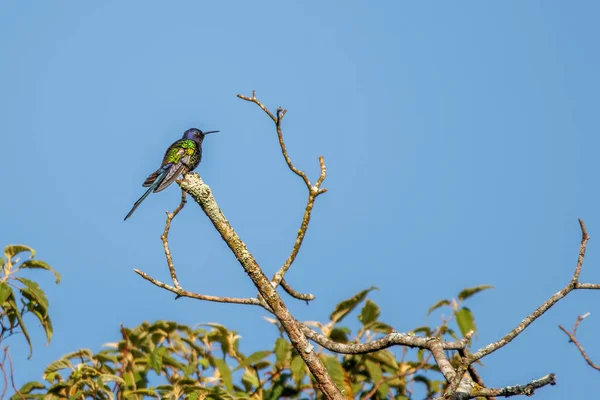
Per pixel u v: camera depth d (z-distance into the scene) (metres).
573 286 7.21
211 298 8.45
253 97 8.53
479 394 6.96
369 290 12.70
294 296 8.90
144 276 8.42
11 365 11.97
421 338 7.68
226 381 12.67
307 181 8.60
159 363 12.45
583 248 7.29
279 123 8.57
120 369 12.66
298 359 12.66
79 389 12.12
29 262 12.34
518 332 7.05
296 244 8.59
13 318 12.26
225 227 8.62
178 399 12.20
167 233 8.66
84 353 12.57
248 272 8.45
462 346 7.49
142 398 12.34
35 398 12.20
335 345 8.32
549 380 6.73
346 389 12.80
